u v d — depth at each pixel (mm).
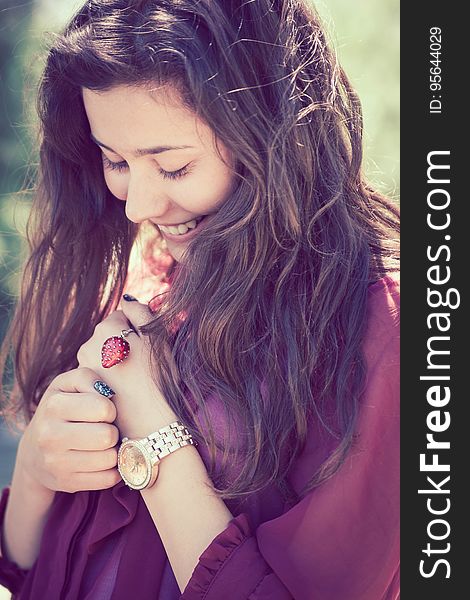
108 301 1981
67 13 1817
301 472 1611
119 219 1938
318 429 1598
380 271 1660
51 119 1785
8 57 5137
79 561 1714
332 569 1539
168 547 1591
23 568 1870
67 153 1847
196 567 1525
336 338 1606
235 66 1587
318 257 1674
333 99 1729
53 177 1913
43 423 1686
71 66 1585
